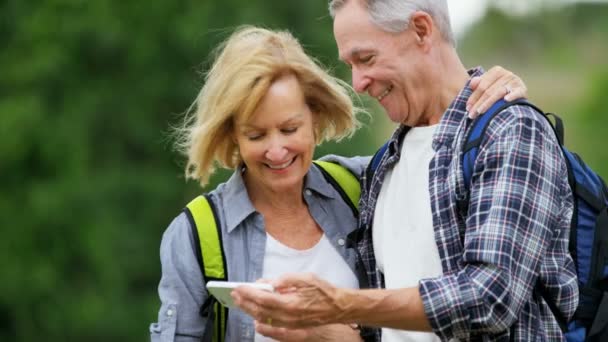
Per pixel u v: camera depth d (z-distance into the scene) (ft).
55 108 87.71
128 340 84.33
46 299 81.87
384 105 17.30
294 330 16.42
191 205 17.75
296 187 17.89
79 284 83.71
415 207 16.92
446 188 16.20
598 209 16.44
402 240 17.03
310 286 15.33
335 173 18.70
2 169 83.20
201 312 17.33
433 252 16.56
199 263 17.30
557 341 16.15
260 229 17.75
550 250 16.14
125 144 91.76
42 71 86.48
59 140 84.69
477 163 15.85
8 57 88.28
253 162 17.06
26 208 82.74
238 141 17.20
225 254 17.39
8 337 81.97
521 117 15.84
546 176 15.65
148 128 91.86
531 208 15.44
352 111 18.15
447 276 15.48
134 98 91.35
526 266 15.35
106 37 88.63
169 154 92.63
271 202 17.97
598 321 16.19
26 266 81.82
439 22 16.98
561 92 177.88
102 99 89.76
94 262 83.56
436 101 17.16
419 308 15.31
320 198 18.29
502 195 15.43
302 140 16.99
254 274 17.47
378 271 17.75
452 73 17.19
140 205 89.92
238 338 17.39
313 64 17.34
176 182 92.17
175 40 89.97
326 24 92.27
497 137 15.81
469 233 15.58
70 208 83.51
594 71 154.20
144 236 88.69
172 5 90.74
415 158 17.17
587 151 135.85
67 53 88.28
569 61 193.16
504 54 204.54
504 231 15.28
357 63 17.10
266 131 16.83
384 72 16.87
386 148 18.15
